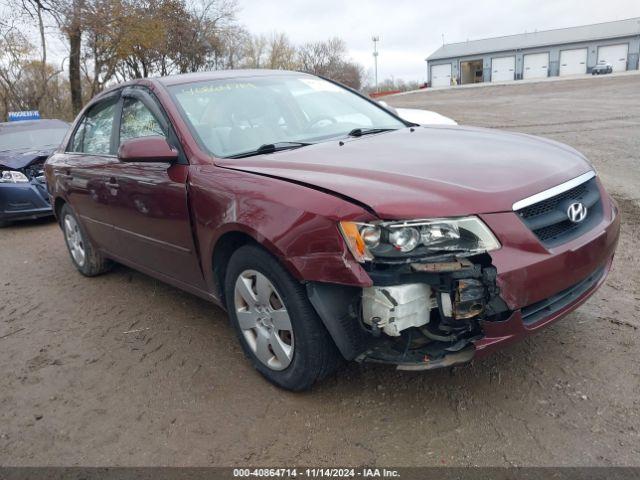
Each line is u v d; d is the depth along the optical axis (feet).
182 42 106.32
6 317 14.62
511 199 7.94
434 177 8.36
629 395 8.67
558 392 8.90
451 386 9.30
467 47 239.50
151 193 11.39
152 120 11.90
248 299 9.64
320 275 7.95
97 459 8.39
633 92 80.69
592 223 9.12
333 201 7.97
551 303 8.32
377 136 11.43
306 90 13.60
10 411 9.96
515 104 77.30
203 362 11.02
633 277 13.43
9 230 26.66
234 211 9.18
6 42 72.43
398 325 7.54
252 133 11.43
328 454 7.98
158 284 15.96
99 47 83.10
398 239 7.44
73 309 14.67
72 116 84.28
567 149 10.66
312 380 8.99
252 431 8.68
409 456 7.78
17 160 26.22
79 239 16.99
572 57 210.59
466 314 7.50
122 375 10.85
